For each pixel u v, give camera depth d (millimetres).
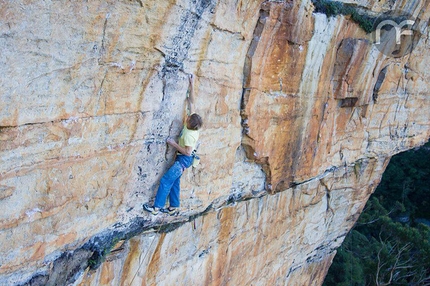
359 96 10594
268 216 10680
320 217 13906
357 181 14242
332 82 9586
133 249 6484
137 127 5238
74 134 4484
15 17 3518
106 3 4156
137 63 4852
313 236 14133
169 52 5207
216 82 6379
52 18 3793
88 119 4590
